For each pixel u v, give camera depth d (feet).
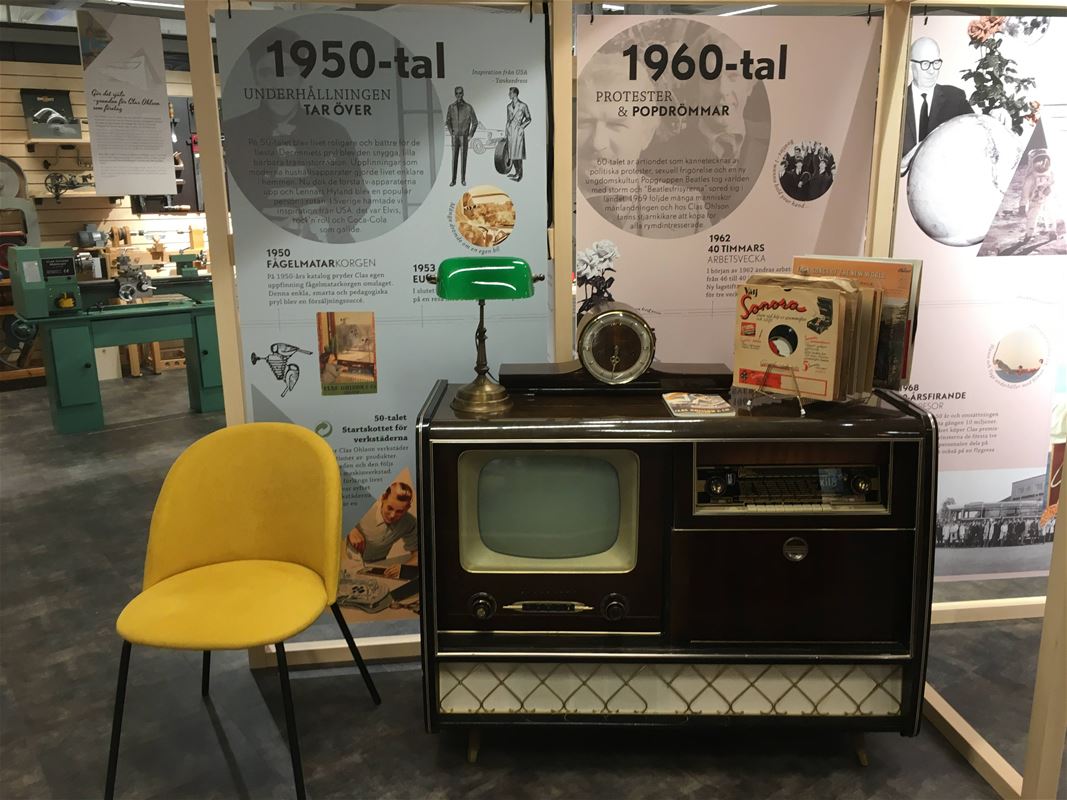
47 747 7.24
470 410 6.33
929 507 6.11
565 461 6.26
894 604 6.29
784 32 7.45
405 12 7.15
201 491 6.97
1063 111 7.91
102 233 20.44
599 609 6.36
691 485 6.11
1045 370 8.57
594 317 6.72
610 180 7.63
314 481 6.80
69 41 19.70
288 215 7.42
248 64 7.11
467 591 6.33
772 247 7.89
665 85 7.46
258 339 7.65
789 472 6.13
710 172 7.67
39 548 11.51
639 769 6.88
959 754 7.02
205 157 7.28
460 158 7.47
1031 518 8.98
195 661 8.62
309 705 7.80
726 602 6.29
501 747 7.17
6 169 19.71
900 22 7.45
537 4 7.28
